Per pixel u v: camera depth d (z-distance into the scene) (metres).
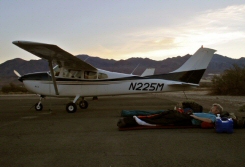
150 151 4.76
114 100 18.72
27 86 11.90
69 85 11.80
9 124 7.92
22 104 15.71
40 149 4.99
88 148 5.01
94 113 10.60
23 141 5.65
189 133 6.20
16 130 6.92
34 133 6.50
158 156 4.46
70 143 5.42
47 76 11.83
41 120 8.72
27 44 8.54
